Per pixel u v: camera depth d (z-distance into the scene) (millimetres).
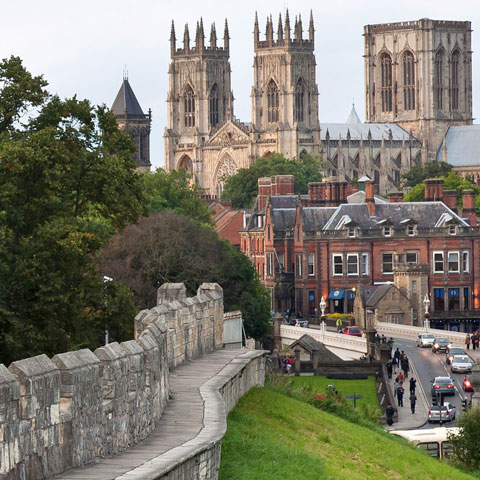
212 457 62156
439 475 95625
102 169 114375
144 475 52438
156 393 67750
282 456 74562
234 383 88750
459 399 192250
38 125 116125
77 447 54844
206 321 105125
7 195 105125
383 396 182375
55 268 107562
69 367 54219
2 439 48094
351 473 81562
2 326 102000
